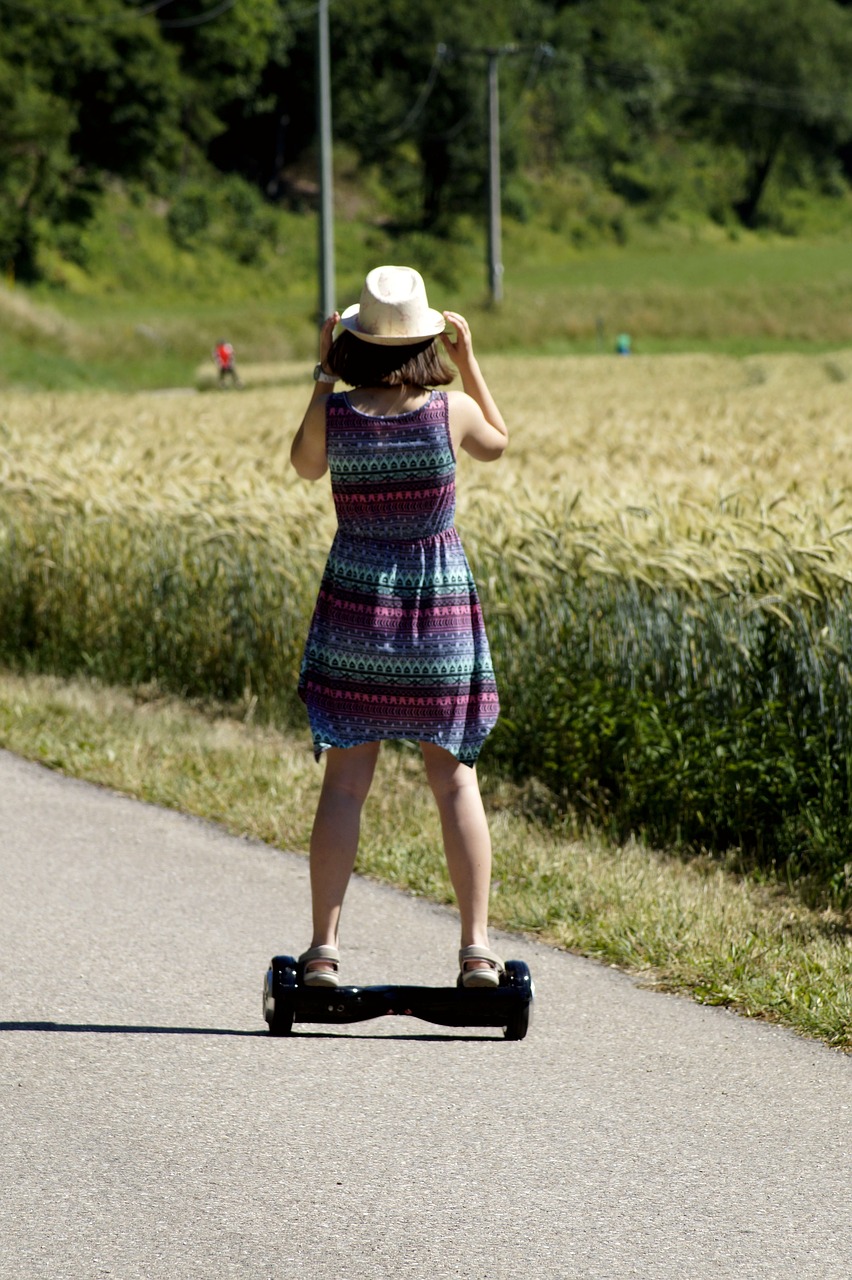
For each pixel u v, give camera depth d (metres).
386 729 11.01
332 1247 8.34
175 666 26.61
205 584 26.50
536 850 17.55
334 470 11.00
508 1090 10.83
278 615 25.19
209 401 74.12
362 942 14.41
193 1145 9.65
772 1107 10.62
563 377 108.44
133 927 14.65
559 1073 11.20
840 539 19.44
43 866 16.73
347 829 11.14
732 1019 12.49
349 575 11.02
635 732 19.08
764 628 18.83
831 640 18.11
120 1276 7.95
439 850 17.28
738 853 17.91
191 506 26.86
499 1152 9.72
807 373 107.62
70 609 28.33
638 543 21.31
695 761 18.44
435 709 10.97
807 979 13.12
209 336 176.38
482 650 11.23
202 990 12.91
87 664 27.36
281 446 37.47
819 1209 9.00
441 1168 9.43
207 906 15.45
